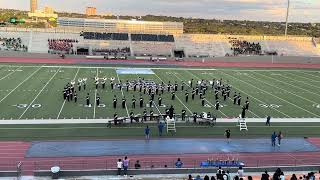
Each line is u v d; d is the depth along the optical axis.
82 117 31.06
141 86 42.25
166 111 31.84
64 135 26.67
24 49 72.25
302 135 28.75
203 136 27.66
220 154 24.19
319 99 41.81
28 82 45.16
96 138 26.33
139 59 73.81
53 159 22.33
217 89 42.47
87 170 20.31
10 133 26.62
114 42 79.88
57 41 76.94
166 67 64.75
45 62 64.06
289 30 154.88
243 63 73.44
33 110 32.59
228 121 31.53
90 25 92.19
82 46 76.81
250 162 23.08
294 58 76.19
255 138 27.64
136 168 21.05
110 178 20.08
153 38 82.94
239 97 37.59
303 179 19.53
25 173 20.28
